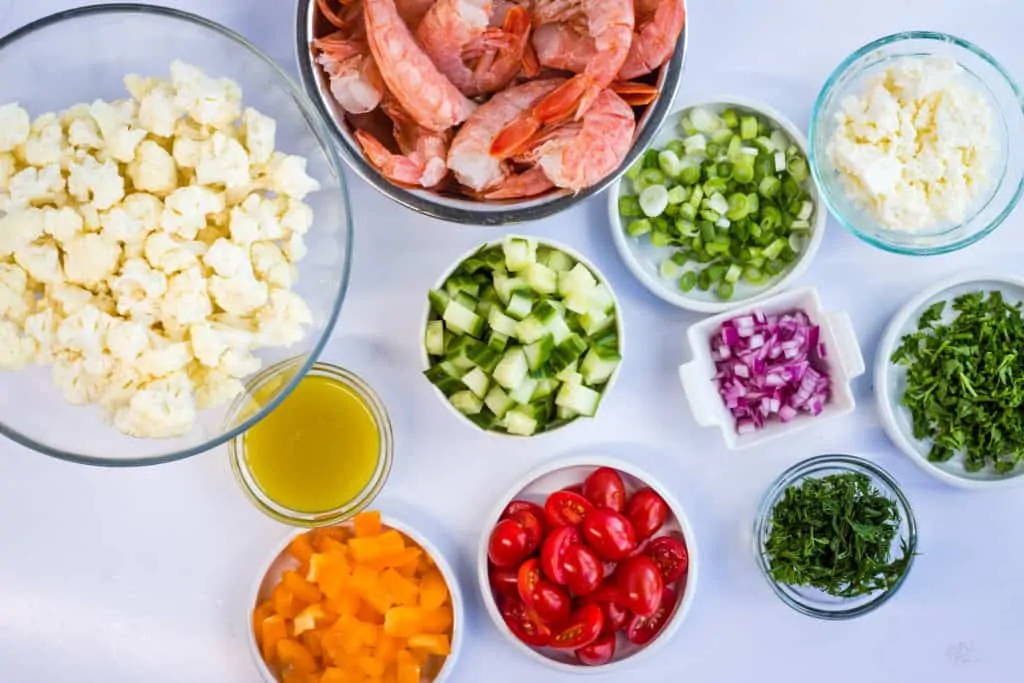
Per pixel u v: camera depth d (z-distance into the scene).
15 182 1.38
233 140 1.40
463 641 1.77
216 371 1.43
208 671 1.78
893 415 1.77
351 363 1.76
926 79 1.63
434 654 1.74
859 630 1.81
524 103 1.49
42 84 1.48
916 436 1.79
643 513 1.71
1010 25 1.78
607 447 1.79
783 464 1.80
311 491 1.71
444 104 1.42
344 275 1.48
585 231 1.77
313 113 1.43
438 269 1.75
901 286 1.81
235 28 1.71
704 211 1.72
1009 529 1.81
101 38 1.45
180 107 1.40
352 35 1.46
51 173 1.39
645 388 1.79
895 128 1.64
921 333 1.79
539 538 1.72
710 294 1.78
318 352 1.47
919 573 1.81
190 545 1.77
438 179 1.47
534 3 1.47
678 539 1.75
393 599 1.67
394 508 1.77
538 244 1.70
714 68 1.77
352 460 1.71
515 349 1.64
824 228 1.71
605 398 1.77
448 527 1.78
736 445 1.71
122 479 1.76
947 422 1.75
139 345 1.36
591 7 1.41
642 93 1.44
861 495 1.72
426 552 1.72
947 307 1.80
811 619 1.80
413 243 1.75
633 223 1.73
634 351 1.79
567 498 1.71
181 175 1.43
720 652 1.80
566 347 1.65
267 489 1.70
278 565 1.74
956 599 1.81
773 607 1.80
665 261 1.78
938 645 1.81
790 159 1.74
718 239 1.73
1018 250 1.80
